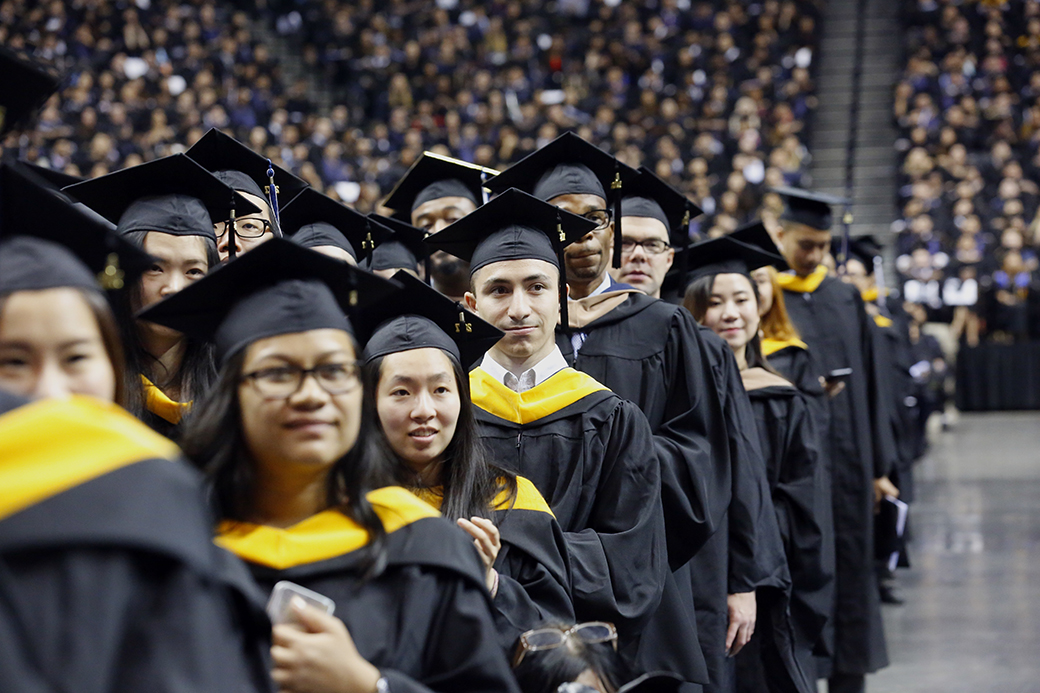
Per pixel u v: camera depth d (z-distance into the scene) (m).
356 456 1.94
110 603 1.30
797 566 4.40
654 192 4.04
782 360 5.02
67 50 16.27
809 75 19.20
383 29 18.88
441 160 4.56
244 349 1.80
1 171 1.73
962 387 15.34
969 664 5.58
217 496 1.85
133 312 2.75
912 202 16.38
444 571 1.90
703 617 3.61
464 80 18.34
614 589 2.95
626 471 3.09
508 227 3.12
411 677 1.82
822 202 5.75
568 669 2.12
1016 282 15.29
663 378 3.59
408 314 2.64
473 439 2.66
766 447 4.34
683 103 17.83
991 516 9.25
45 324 1.49
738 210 15.58
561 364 3.22
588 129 17.16
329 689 1.66
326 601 1.71
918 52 18.78
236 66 17.23
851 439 5.50
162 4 17.31
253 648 1.63
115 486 1.36
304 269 1.88
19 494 1.32
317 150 15.62
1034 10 18.92
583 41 18.86
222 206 3.10
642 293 3.78
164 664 1.32
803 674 4.18
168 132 15.14
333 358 1.80
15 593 1.28
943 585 7.22
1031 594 6.91
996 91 17.83
